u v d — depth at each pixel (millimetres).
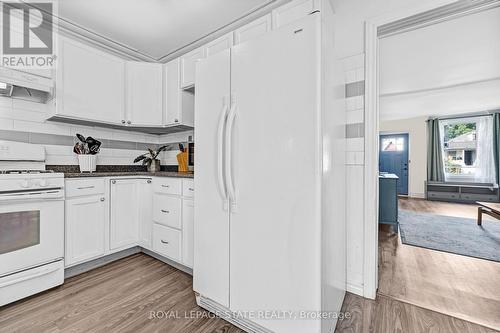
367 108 1632
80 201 1909
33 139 2068
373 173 1630
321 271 1034
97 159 2527
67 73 2000
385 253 2451
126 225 2254
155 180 2215
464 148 5891
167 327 1313
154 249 2205
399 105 4922
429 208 4930
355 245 1698
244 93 1255
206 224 1435
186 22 2086
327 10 1177
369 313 1456
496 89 3904
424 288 1751
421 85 3756
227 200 1325
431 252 2479
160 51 2594
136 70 2461
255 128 1211
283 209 1119
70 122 2258
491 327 1318
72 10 1907
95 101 2178
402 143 6590
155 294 1652
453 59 2834
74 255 1869
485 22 2072
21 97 2006
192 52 2295
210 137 1413
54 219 1716
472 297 1625
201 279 1466
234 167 1280
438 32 2254
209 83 1426
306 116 1055
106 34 2264
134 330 1286
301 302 1069
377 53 1626
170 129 2779
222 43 2023
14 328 1288
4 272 1478
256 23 1804
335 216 1321
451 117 5879
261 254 1191
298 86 1077
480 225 3557
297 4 1608
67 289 1708
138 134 2922
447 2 1373
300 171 1071
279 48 1134
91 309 1471
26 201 1574
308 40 1053
